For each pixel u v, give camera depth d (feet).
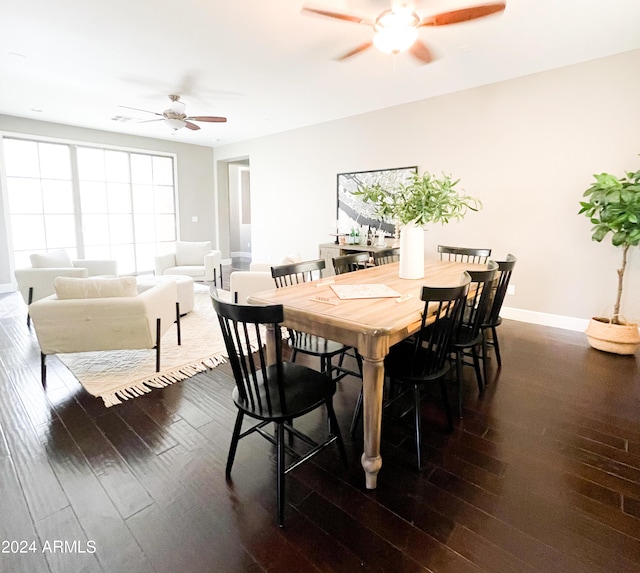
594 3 8.08
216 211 26.76
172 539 4.54
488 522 4.78
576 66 11.39
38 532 4.63
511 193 13.11
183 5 8.19
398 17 7.43
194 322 13.28
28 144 18.60
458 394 7.29
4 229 17.97
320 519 4.83
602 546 4.42
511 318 13.69
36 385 8.59
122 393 8.20
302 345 7.39
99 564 4.20
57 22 8.95
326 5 8.27
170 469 5.79
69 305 8.29
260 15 8.58
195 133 21.67
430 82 13.01
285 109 16.42
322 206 19.60
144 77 12.55
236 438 5.56
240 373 5.12
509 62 11.30
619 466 5.85
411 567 4.17
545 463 5.93
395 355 6.56
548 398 7.97
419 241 8.23
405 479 5.57
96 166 21.08
